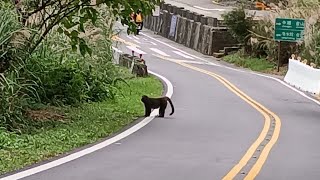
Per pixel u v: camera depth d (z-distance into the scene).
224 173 11.13
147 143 14.22
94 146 13.63
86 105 20.25
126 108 20.66
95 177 10.51
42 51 19.59
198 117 19.20
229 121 18.59
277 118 19.66
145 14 18.27
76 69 20.72
